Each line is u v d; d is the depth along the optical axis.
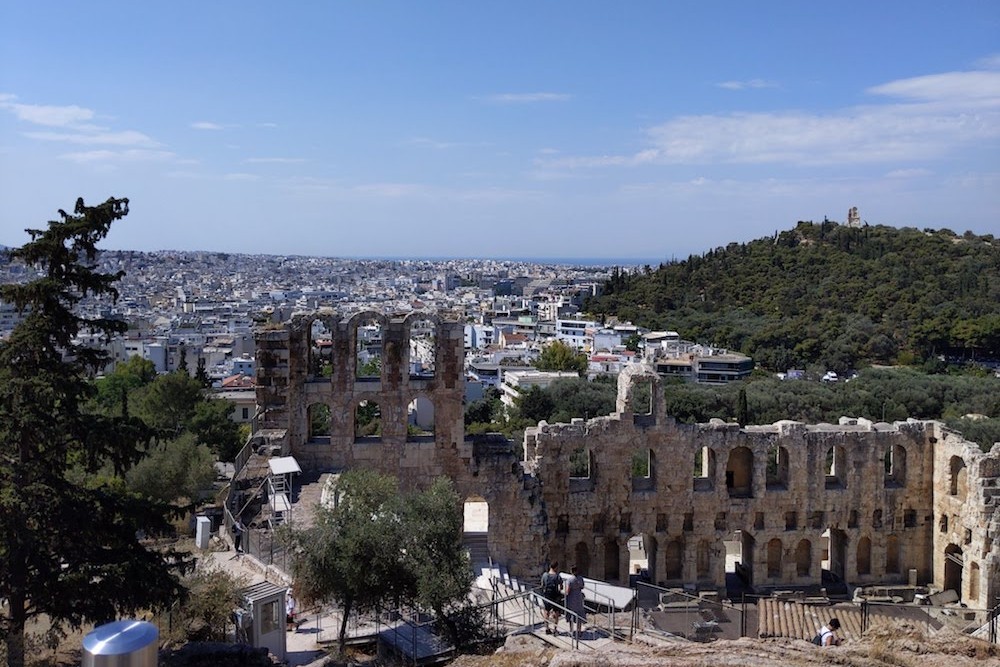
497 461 59.34
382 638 41.03
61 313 34.50
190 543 53.91
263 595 39.00
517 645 35.25
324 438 60.97
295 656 39.81
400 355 58.75
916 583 69.62
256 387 57.66
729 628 56.78
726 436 66.94
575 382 154.62
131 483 70.12
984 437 115.75
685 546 66.81
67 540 34.62
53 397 33.19
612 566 67.06
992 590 61.62
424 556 39.66
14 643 32.59
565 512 64.94
